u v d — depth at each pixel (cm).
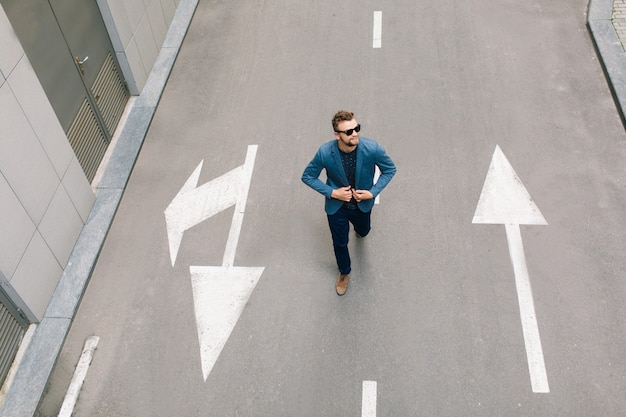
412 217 759
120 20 898
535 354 626
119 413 628
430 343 645
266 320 682
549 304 664
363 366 635
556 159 808
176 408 625
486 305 669
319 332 666
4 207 614
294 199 799
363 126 886
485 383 611
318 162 576
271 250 746
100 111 877
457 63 970
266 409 616
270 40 1066
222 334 675
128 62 935
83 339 688
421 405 603
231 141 890
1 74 603
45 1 726
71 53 788
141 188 841
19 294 650
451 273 701
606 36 965
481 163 813
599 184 772
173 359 661
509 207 758
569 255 704
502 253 713
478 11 1064
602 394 593
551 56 963
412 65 978
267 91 966
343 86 957
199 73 1019
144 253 762
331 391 621
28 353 674
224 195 816
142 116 941
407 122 884
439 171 809
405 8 1093
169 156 881
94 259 753
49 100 733
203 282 724
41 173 681
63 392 648
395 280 701
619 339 629
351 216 632
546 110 877
